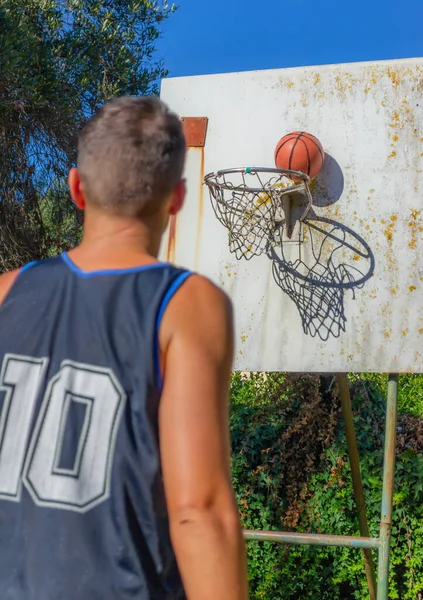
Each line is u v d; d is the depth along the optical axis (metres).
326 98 3.92
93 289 1.28
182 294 1.25
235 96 4.07
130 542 1.18
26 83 6.60
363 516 3.98
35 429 1.23
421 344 3.54
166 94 4.17
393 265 3.66
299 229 3.85
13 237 7.09
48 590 1.16
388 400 3.47
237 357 3.81
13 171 7.09
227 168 3.99
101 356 1.23
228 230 3.95
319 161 3.74
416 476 4.41
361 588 4.55
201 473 1.13
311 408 4.62
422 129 3.75
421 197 3.69
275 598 4.59
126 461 1.19
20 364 1.27
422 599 4.47
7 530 1.22
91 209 1.37
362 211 3.76
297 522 4.62
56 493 1.20
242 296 3.87
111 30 7.64
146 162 1.32
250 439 4.70
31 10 7.04
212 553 1.11
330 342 3.68
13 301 1.33
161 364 1.21
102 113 1.36
